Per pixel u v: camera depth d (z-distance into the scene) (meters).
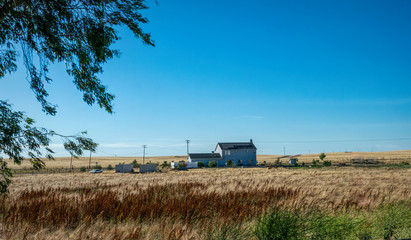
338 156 161.12
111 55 6.88
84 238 7.06
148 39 6.96
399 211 7.95
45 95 6.70
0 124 5.95
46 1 6.20
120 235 6.98
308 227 6.25
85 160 174.88
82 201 12.27
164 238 6.80
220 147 91.44
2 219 9.24
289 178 30.83
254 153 92.44
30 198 13.89
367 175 35.25
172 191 18.19
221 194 15.30
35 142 6.31
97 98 7.08
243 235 6.32
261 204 10.55
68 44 6.61
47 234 7.79
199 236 6.86
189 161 88.81
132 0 6.66
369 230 6.90
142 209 10.18
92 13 6.77
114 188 22.39
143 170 67.12
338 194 16.03
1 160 6.27
